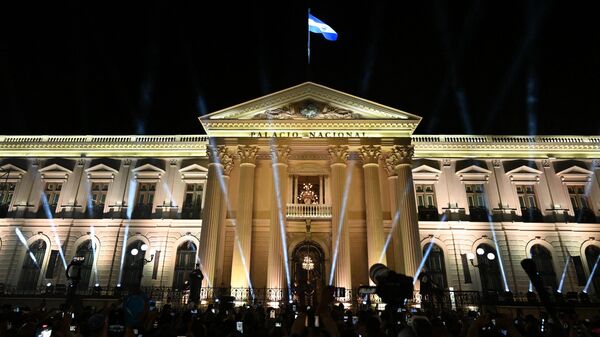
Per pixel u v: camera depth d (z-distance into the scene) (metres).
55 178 33.09
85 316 11.00
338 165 28.20
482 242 30.77
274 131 29.23
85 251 31.19
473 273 29.84
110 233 31.42
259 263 28.12
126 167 33.41
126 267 30.67
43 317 10.48
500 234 30.86
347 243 26.19
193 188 32.81
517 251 30.45
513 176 32.25
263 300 24.33
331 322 6.20
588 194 31.95
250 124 29.25
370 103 29.61
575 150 32.88
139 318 5.65
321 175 31.08
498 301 23.69
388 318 8.01
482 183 32.34
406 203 27.33
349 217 29.19
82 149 33.94
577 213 31.56
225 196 28.08
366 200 27.73
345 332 6.12
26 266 30.78
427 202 31.97
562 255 30.23
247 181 27.98
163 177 33.03
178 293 26.00
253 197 29.73
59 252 30.78
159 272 30.20
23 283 30.23
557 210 31.25
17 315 10.98
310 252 29.00
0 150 33.97
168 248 30.92
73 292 15.46
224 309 15.63
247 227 26.83
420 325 6.51
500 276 29.89
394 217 27.91
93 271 30.31
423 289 20.50
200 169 32.75
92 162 33.53
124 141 34.00
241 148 28.88
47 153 33.88
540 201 31.66
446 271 29.95
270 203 28.92
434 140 33.38
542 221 31.16
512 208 31.44
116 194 32.47
